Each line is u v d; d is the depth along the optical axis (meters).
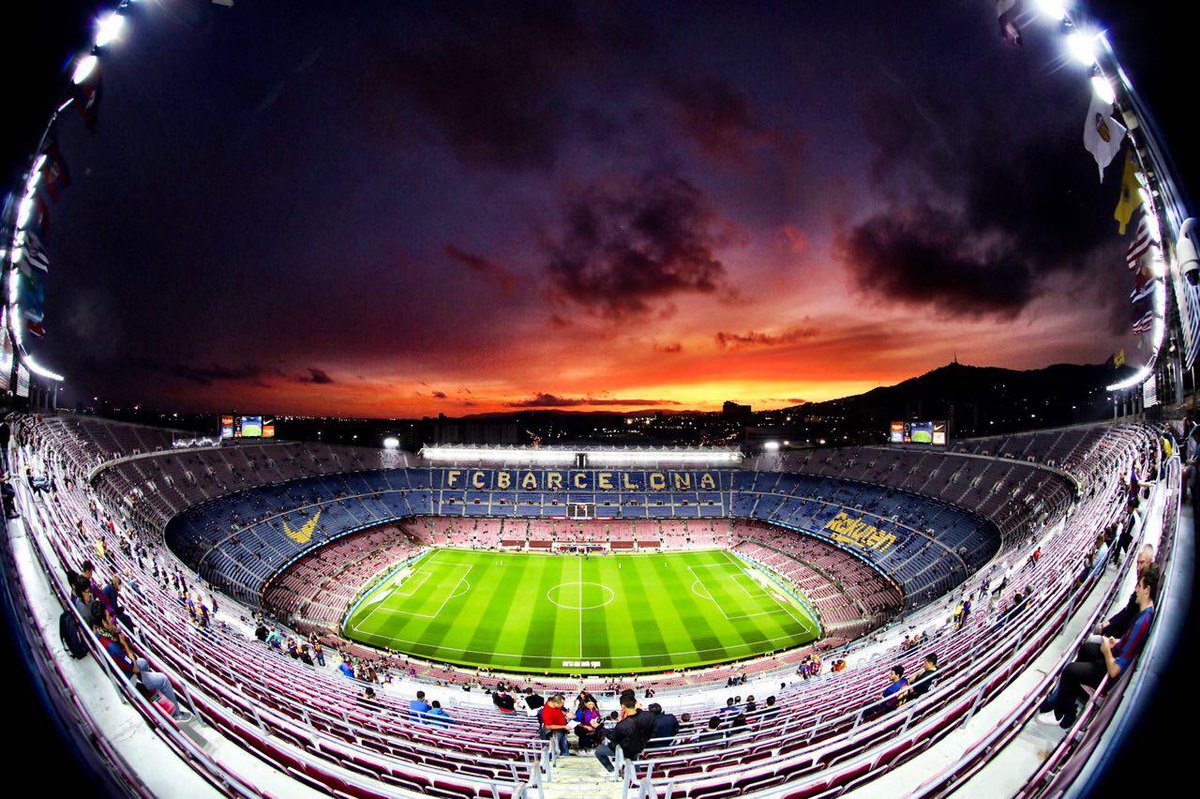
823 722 11.76
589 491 78.94
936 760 7.14
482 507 75.06
